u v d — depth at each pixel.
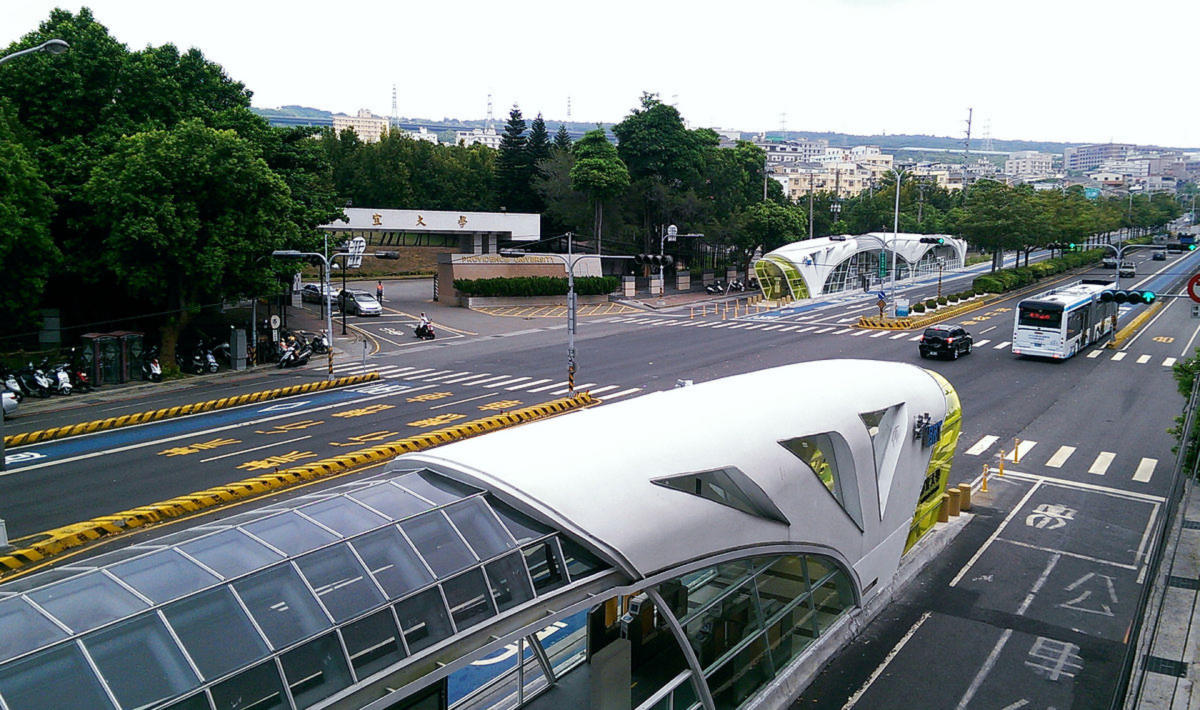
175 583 8.12
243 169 36.25
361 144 94.31
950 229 99.38
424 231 66.94
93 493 22.48
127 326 44.12
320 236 48.44
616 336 51.75
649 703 10.55
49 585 8.06
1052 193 98.06
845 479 15.09
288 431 29.14
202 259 35.69
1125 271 87.81
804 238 103.56
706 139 83.62
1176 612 15.88
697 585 11.95
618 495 10.93
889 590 16.89
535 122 86.50
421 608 8.77
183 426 29.86
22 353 36.50
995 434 29.66
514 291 65.38
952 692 13.79
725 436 12.88
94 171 34.84
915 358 44.22
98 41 38.72
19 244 33.31
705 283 79.38
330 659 8.00
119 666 7.15
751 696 12.80
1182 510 20.47
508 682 12.66
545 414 31.27
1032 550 19.61
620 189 71.50
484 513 10.20
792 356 44.31
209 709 7.19
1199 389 20.56
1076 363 43.06
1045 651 15.06
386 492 10.48
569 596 9.86
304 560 8.70
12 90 37.41
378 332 52.28
